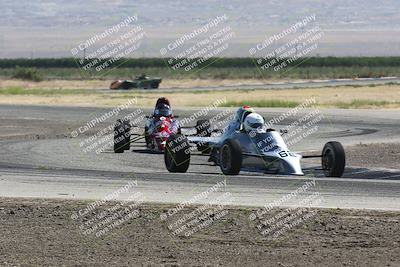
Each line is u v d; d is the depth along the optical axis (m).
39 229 44.50
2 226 45.25
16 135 114.19
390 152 89.19
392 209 50.12
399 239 41.56
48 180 63.38
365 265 36.47
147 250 39.81
